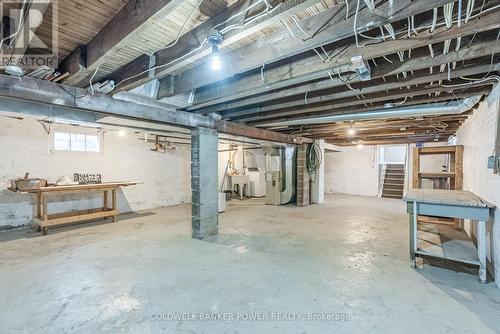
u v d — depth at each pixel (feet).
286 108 12.82
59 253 11.05
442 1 4.15
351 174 33.24
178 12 5.42
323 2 5.38
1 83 6.94
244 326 6.22
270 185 24.12
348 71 7.84
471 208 8.66
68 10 5.30
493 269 8.70
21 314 6.64
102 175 18.86
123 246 12.00
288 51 6.14
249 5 4.94
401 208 22.36
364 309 6.91
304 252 11.24
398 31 5.64
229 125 15.01
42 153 15.93
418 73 8.18
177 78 9.12
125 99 9.47
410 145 29.58
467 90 9.70
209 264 9.90
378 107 11.97
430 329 6.07
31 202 15.60
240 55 7.11
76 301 7.27
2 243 12.44
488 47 6.13
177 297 7.51
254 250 11.48
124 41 5.44
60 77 7.61
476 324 6.24
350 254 11.00
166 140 23.02
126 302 7.23
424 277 8.80
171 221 17.28
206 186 13.43
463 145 15.17
